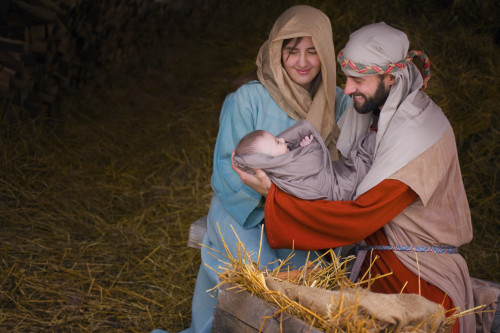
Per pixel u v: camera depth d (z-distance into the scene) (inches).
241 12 292.5
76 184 185.8
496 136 197.0
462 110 204.4
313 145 101.5
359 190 95.0
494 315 100.0
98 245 160.7
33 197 175.3
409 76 95.6
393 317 77.1
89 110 224.2
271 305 80.7
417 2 240.4
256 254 108.4
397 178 92.1
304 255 110.8
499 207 180.9
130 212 179.0
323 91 113.1
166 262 156.9
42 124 204.2
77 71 227.3
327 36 110.4
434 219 95.8
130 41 257.1
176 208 183.2
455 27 231.1
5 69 192.9
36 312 131.7
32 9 200.2
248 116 114.7
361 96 97.0
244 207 110.1
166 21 286.7
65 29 211.2
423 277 94.5
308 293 79.9
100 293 140.6
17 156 188.1
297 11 110.7
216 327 87.0
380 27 94.9
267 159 98.6
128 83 247.3
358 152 102.3
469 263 161.8
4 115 195.2
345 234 96.2
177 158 207.8
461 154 195.9
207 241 117.5
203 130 223.0
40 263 148.5
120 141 213.0
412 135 92.7
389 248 97.5
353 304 77.0
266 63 116.0
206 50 275.3
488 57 216.7
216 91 247.6
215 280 109.9
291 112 114.7
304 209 96.8
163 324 133.2
